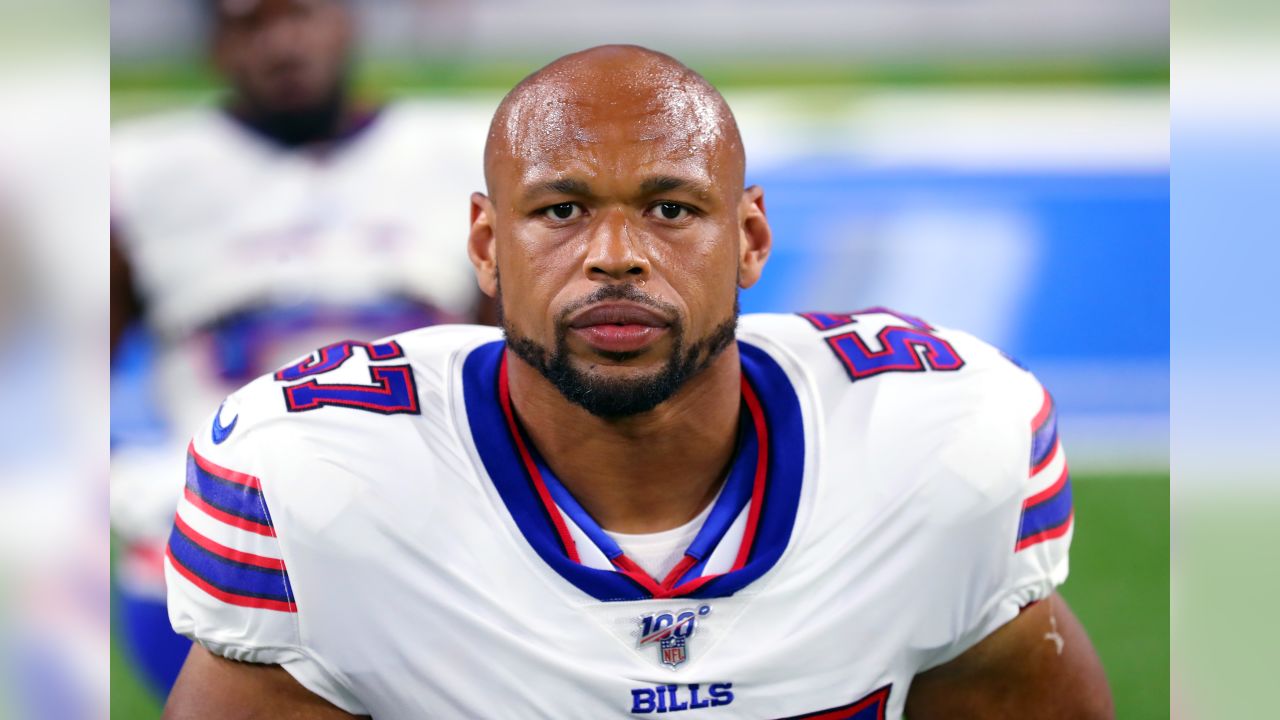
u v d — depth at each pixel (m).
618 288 3.43
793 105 9.97
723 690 3.75
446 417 3.95
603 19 9.89
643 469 3.80
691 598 3.77
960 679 4.22
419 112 8.27
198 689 3.89
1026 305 9.55
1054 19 9.97
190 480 4.00
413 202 8.12
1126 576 8.46
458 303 8.08
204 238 8.07
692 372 3.60
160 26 8.75
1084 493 8.98
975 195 9.62
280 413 3.92
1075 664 4.23
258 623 3.78
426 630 3.74
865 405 4.08
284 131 8.09
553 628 3.74
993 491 3.96
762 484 3.94
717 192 3.57
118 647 7.87
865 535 3.88
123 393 8.13
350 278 8.04
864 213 9.58
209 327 8.06
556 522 3.83
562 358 3.52
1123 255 9.55
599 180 3.46
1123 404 9.40
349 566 3.71
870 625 3.85
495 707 3.75
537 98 3.60
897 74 10.02
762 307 9.49
